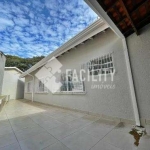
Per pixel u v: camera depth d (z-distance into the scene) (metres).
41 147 2.16
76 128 3.09
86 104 4.64
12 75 14.29
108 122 3.43
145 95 2.91
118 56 3.62
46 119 4.15
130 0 2.09
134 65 3.15
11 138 2.58
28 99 12.15
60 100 6.36
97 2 1.87
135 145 2.08
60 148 2.10
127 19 2.60
